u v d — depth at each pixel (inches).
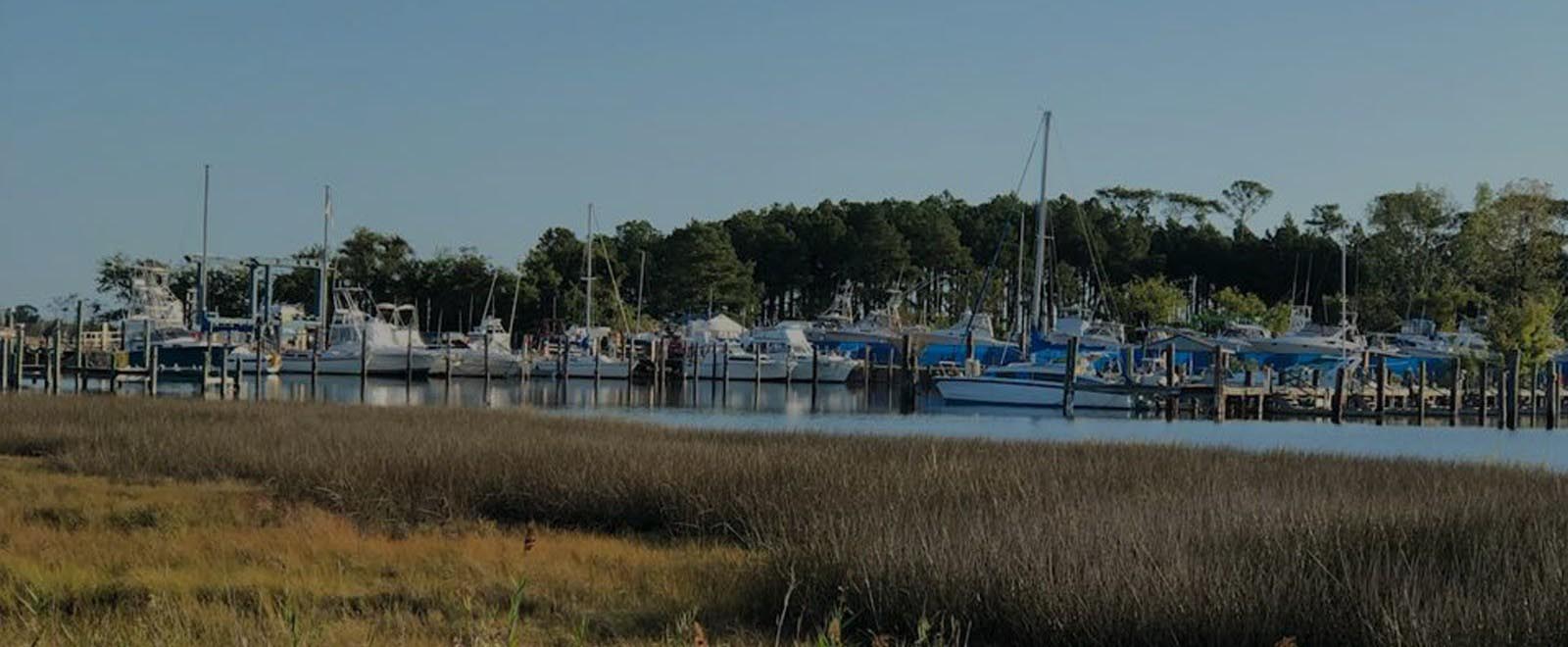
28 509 711.1
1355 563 479.8
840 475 768.9
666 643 425.4
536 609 486.3
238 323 3117.6
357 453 895.1
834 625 302.2
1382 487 793.6
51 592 483.5
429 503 746.2
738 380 3238.2
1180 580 447.5
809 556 527.5
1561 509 613.3
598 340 3253.0
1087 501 654.5
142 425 1173.1
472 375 3164.4
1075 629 437.1
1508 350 2657.5
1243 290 5027.1
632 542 673.0
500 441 1004.6
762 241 5088.6
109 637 407.2
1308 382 2615.7
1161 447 1154.0
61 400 1568.7
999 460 925.8
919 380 2957.7
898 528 555.5
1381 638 401.7
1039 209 2615.7
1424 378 2288.4
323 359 3024.1
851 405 2549.2
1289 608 430.6
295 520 689.6
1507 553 470.3
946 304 5049.2
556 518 745.0
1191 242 5137.8
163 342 2891.2
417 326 4018.2
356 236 4690.0
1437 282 4239.7
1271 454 1110.4
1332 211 5088.6
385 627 439.5
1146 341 3115.2
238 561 561.6
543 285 4458.7
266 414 1392.7
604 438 1111.0
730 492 729.6
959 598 463.5
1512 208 3900.1
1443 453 1523.1
